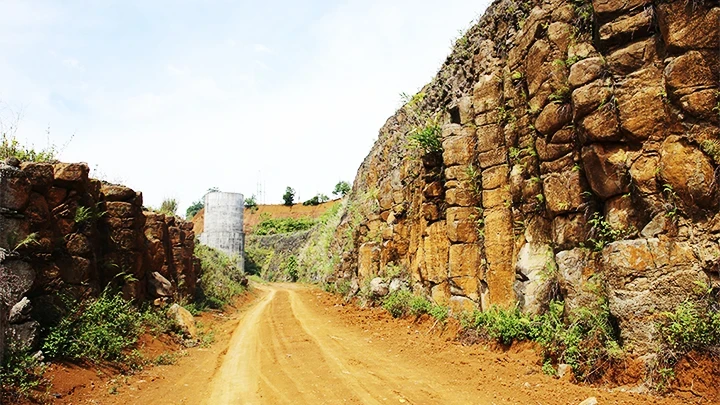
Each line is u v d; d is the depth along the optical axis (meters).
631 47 7.69
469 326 10.95
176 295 17.94
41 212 9.38
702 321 6.19
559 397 6.67
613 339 7.29
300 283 46.03
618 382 6.80
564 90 8.98
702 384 5.97
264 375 9.52
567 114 8.97
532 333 9.02
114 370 9.40
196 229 90.69
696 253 6.66
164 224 17.33
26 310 8.15
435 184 14.04
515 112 11.12
